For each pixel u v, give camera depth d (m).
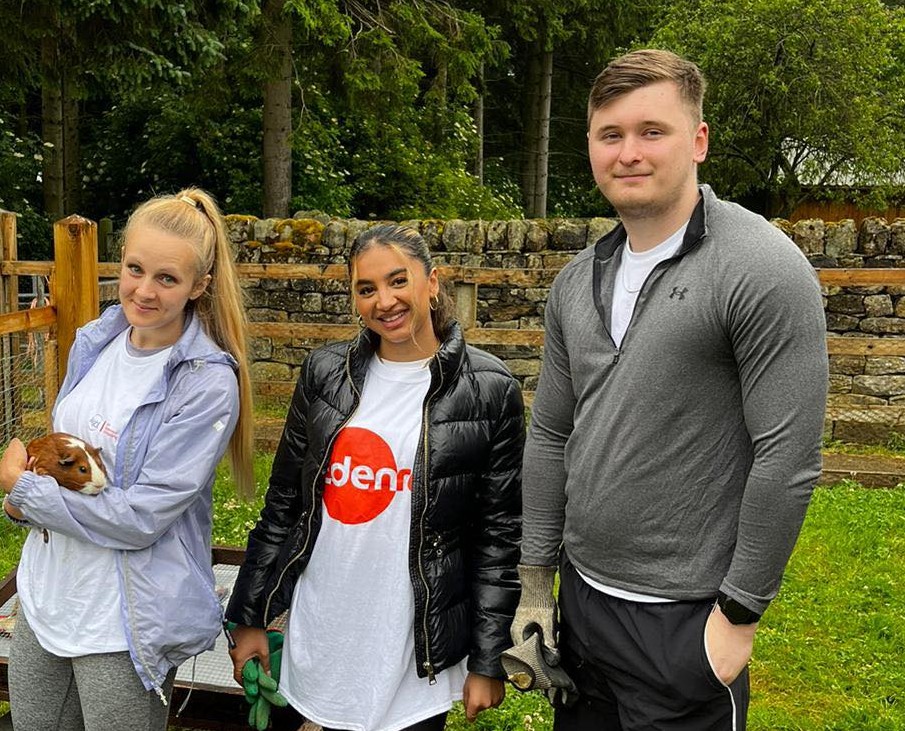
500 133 22.41
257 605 2.31
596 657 2.00
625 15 18.39
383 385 2.22
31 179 13.84
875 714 3.32
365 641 2.16
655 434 1.83
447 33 12.50
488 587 2.24
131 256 2.05
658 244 1.88
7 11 8.66
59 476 1.97
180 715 2.67
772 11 15.15
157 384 2.10
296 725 2.49
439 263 7.63
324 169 12.75
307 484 2.22
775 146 16.17
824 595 4.34
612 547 1.93
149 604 2.03
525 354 7.60
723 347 1.78
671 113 1.81
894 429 6.91
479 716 3.24
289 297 7.84
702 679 1.84
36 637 2.10
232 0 9.41
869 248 7.05
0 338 6.02
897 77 16.30
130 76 9.02
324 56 11.70
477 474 2.23
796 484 1.69
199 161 13.48
